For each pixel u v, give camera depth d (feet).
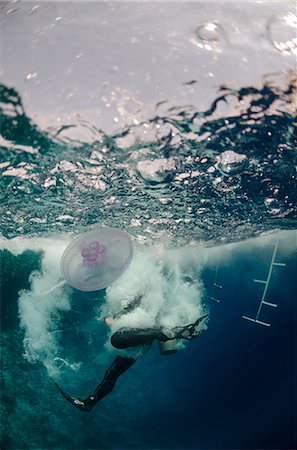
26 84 9.59
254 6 11.08
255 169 10.73
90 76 9.60
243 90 9.71
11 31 10.57
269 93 9.80
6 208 11.85
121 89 9.47
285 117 9.87
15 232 12.75
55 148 9.76
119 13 10.67
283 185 11.28
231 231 12.75
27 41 10.27
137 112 9.39
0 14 11.18
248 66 9.98
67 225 12.32
